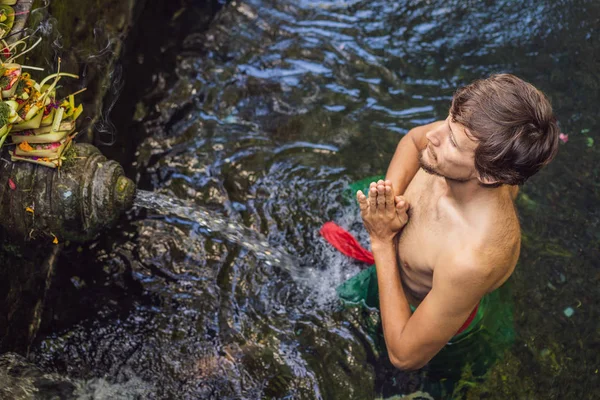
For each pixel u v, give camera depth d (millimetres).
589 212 3389
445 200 2328
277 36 4367
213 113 3887
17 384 2607
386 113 3908
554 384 2752
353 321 2963
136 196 2695
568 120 3816
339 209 3385
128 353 2848
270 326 2959
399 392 2727
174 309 3020
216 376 2787
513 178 1971
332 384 2770
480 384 2732
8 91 2209
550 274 3131
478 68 4148
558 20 4402
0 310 2584
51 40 2787
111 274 3127
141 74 3945
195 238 3303
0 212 2418
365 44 4320
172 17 4344
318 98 3994
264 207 3408
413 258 2488
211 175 3561
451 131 2014
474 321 2738
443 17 4469
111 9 3533
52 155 2334
